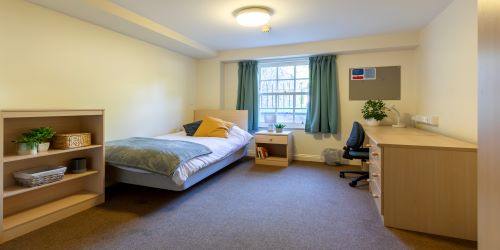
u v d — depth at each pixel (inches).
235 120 186.9
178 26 133.4
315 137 180.5
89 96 114.3
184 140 134.2
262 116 196.1
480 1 33.6
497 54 29.7
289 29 138.2
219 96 194.1
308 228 83.0
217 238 76.7
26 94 91.1
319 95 171.5
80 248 71.1
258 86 193.2
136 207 100.0
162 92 161.9
